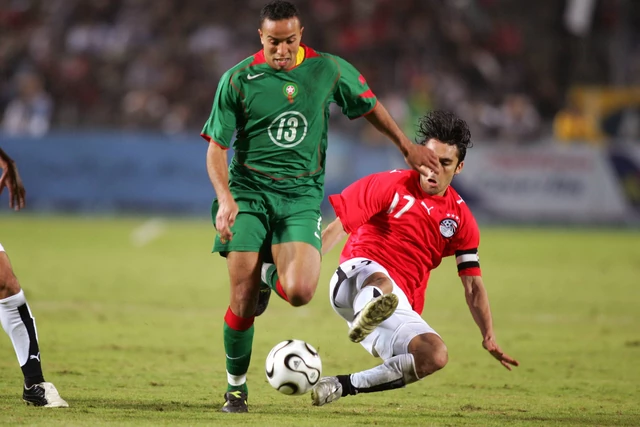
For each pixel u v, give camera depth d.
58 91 91.50
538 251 63.59
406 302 20.19
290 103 19.27
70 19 97.50
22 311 19.48
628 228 80.44
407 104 85.50
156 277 47.81
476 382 24.44
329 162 78.94
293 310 38.50
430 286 47.41
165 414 18.88
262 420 18.41
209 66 93.75
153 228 73.19
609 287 47.09
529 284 47.66
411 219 20.55
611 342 31.70
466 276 20.70
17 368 24.39
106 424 17.33
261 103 19.19
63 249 58.81
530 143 80.88
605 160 80.50
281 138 19.44
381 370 18.81
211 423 17.86
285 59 18.92
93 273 48.41
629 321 36.66
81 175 81.00
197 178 81.44
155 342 29.77
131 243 63.56
